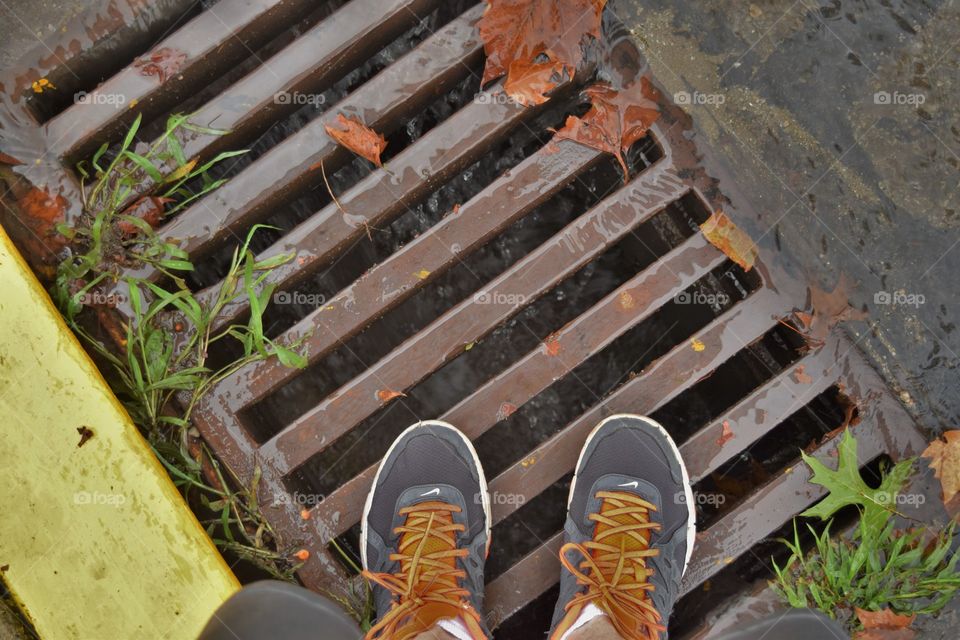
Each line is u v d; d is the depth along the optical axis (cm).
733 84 97
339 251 98
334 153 96
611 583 94
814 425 100
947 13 96
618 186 101
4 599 93
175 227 95
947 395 96
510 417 104
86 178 96
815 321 96
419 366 96
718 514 100
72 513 88
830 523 97
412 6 96
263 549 96
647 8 96
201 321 95
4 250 88
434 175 96
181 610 88
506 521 104
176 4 96
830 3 96
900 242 97
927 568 94
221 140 96
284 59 95
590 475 97
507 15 94
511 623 102
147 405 94
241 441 96
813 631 94
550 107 99
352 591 96
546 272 96
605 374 104
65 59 94
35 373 88
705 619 97
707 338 97
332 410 96
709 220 96
